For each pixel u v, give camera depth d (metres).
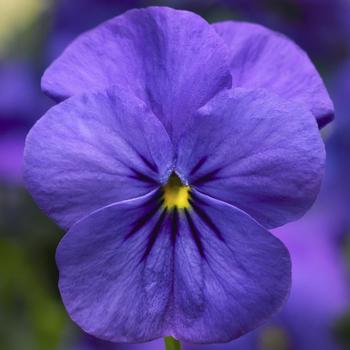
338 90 0.34
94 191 0.17
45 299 0.34
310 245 0.32
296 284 0.31
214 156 0.17
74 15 0.34
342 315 0.32
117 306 0.17
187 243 0.17
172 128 0.17
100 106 0.17
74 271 0.17
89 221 0.16
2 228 0.34
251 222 0.16
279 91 0.18
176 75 0.17
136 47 0.17
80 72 0.18
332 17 0.34
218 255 0.17
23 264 0.34
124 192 0.17
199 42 0.17
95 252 0.17
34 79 0.35
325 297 0.31
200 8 0.34
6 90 0.34
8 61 0.36
